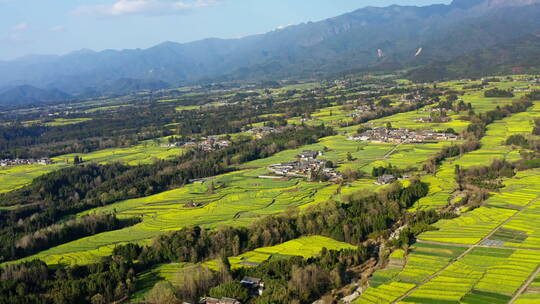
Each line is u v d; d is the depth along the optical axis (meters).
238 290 183.00
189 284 189.12
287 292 179.88
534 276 180.38
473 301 165.38
